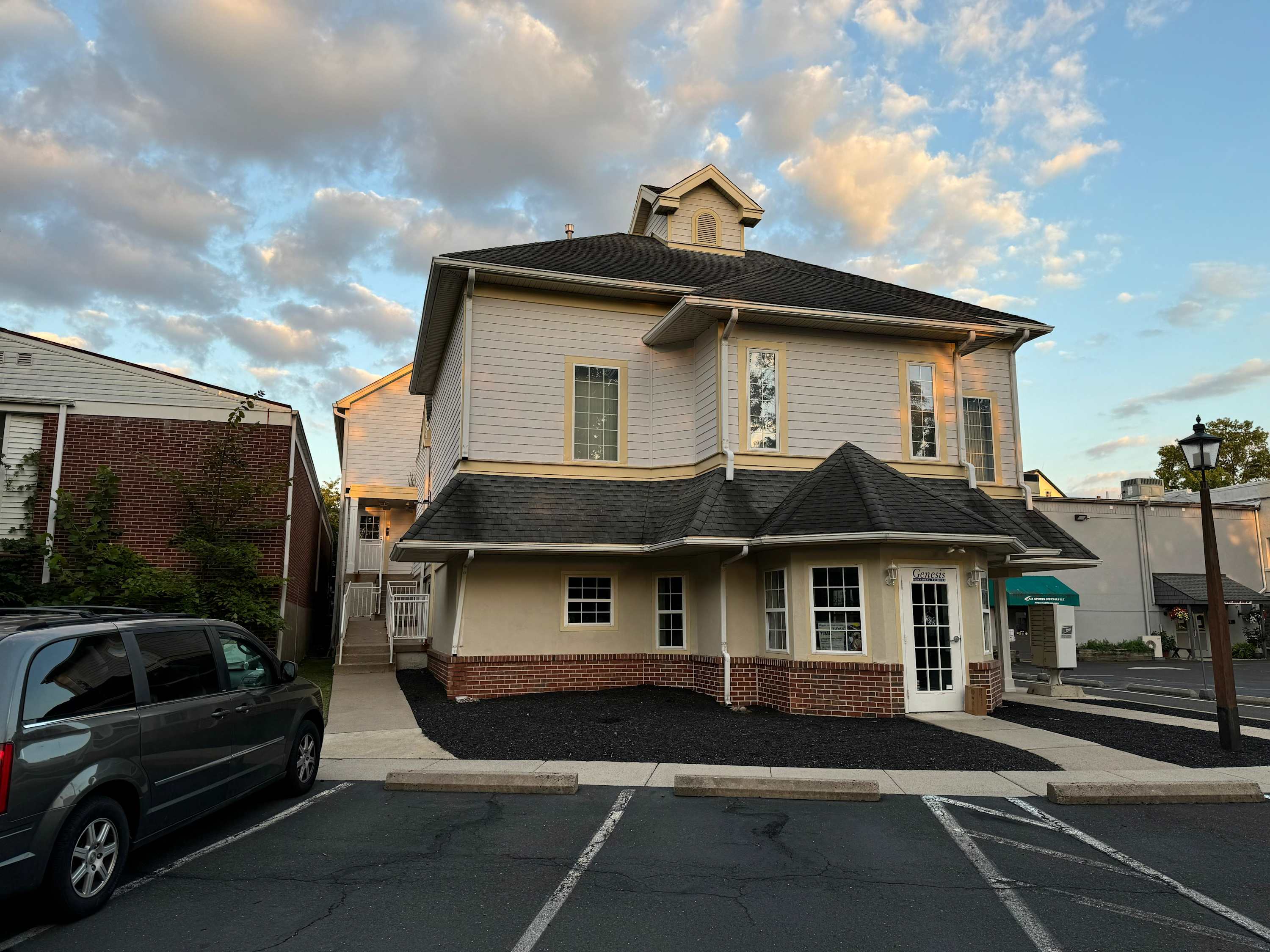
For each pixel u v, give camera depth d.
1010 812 6.81
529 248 15.84
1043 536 15.01
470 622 13.51
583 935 4.44
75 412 13.99
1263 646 31.53
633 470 14.85
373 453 27.80
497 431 14.29
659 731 10.27
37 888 4.30
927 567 11.84
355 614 21.36
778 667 12.22
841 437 14.52
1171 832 6.29
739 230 19.09
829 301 14.47
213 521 14.05
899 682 11.36
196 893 5.04
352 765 8.55
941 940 4.38
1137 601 30.09
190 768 5.62
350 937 4.41
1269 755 8.99
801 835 6.21
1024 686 17.11
